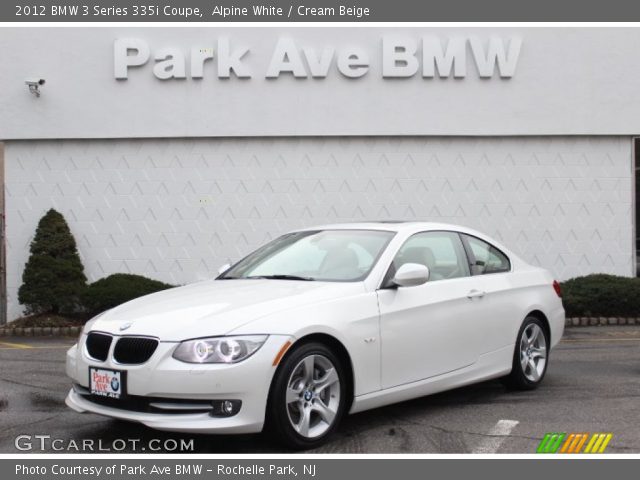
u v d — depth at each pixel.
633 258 14.16
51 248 13.38
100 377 5.11
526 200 14.07
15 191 14.04
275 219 14.00
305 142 13.99
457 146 14.04
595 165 14.12
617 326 12.47
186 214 14.02
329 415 5.27
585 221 14.09
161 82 13.87
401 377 5.79
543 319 7.37
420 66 13.88
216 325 4.95
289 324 5.04
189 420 4.80
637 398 6.81
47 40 13.88
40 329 12.46
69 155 14.04
